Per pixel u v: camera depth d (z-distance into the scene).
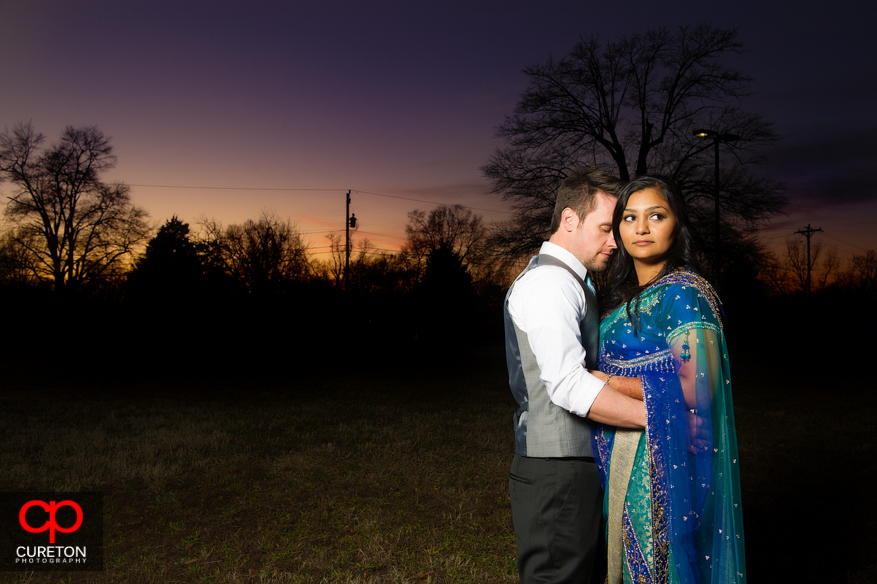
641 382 1.88
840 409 9.22
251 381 14.03
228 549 3.79
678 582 1.82
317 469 5.68
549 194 22.89
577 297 1.98
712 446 1.84
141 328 23.45
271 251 25.73
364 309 27.02
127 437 7.18
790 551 3.65
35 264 28.34
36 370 17.31
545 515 1.96
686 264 2.02
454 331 32.12
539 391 2.00
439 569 3.49
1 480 5.30
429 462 5.92
